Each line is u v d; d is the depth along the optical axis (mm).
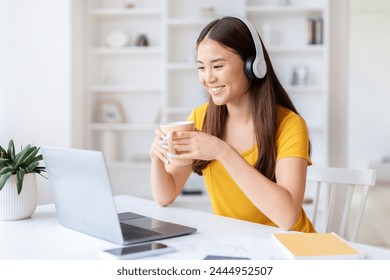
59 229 1433
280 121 1737
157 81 4734
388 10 6164
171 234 1315
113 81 4789
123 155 4824
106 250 1156
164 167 1800
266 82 1744
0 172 1518
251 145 1814
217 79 1613
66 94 4297
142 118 4785
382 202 5887
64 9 4266
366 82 6355
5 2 4305
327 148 4164
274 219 1437
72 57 4336
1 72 4336
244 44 1615
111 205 1210
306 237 1257
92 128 4629
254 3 4504
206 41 1605
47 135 4320
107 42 4680
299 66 4406
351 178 1863
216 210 1834
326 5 4125
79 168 1261
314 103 4469
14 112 4336
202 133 1457
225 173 1788
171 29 4578
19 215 1559
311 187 4465
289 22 4449
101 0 4801
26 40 4312
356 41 6320
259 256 1126
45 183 4234
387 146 6449
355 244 1238
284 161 1605
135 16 4676
